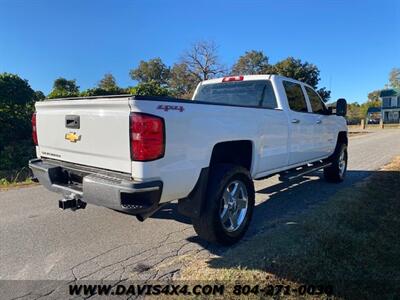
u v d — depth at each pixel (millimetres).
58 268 3721
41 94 19062
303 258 3754
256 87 5875
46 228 4891
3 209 5859
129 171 3350
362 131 33812
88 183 3506
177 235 4613
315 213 5312
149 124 3230
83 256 4004
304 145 6168
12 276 3570
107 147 3523
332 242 4129
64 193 3939
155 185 3299
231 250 4090
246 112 4473
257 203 6082
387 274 3410
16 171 11820
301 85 6469
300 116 5957
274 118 5133
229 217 4230
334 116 7516
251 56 59281
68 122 3988
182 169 3551
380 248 3975
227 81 6211
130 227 4910
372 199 5996
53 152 4375
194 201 3861
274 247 4078
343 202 5848
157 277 3498
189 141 3609
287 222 4977
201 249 4156
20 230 4816
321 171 9070
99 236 4594
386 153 13453
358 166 10133
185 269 3646
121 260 3887
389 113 63500
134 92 17375
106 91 17234
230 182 4082
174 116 3443
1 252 4113
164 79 69062
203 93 6512
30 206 6043
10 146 13961
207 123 3824
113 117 3422
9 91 15125
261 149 4840
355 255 3805
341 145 7766
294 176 5801
